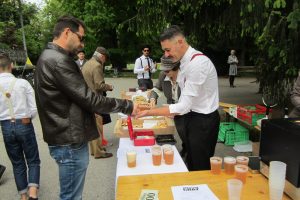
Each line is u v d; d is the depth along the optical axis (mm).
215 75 2449
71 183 2068
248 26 4680
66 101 1935
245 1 4496
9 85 3037
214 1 5496
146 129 3072
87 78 4328
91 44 21281
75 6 20406
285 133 1558
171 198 1646
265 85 5645
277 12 3971
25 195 3295
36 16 28250
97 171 4203
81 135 1990
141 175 1938
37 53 26797
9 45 23875
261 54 5496
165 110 2293
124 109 2107
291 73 4594
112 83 15891
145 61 7340
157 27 6301
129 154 2248
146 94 4684
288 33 4301
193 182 1822
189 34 6820
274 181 1530
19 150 3215
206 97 2451
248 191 1682
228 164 1922
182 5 5527
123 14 18188
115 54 22500
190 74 2309
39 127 6742
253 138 5348
